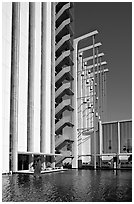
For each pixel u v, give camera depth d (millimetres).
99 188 13562
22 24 29281
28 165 30484
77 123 52250
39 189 13047
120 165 47188
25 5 30188
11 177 21109
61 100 46531
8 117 24312
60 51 46625
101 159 51188
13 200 9836
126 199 9961
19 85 27906
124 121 48375
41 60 36375
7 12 24688
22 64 28797
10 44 25109
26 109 29406
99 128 51438
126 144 47844
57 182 17156
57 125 41594
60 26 44469
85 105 63031
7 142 23938
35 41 33156
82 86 61750
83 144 52906
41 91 35781
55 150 41250
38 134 32938
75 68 50531
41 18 37156
